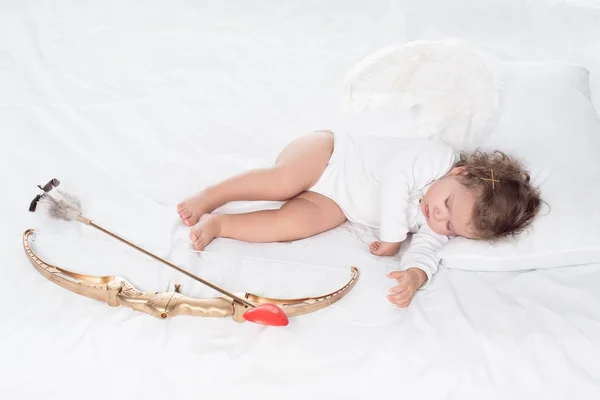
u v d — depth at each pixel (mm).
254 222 1581
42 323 1333
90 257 1475
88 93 1932
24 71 1965
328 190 1686
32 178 1629
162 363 1313
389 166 1615
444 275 1540
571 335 1376
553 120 1721
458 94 1709
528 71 1867
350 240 1632
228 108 1936
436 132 1734
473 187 1551
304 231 1611
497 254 1532
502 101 1776
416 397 1308
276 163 1677
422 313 1423
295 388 1292
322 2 2361
